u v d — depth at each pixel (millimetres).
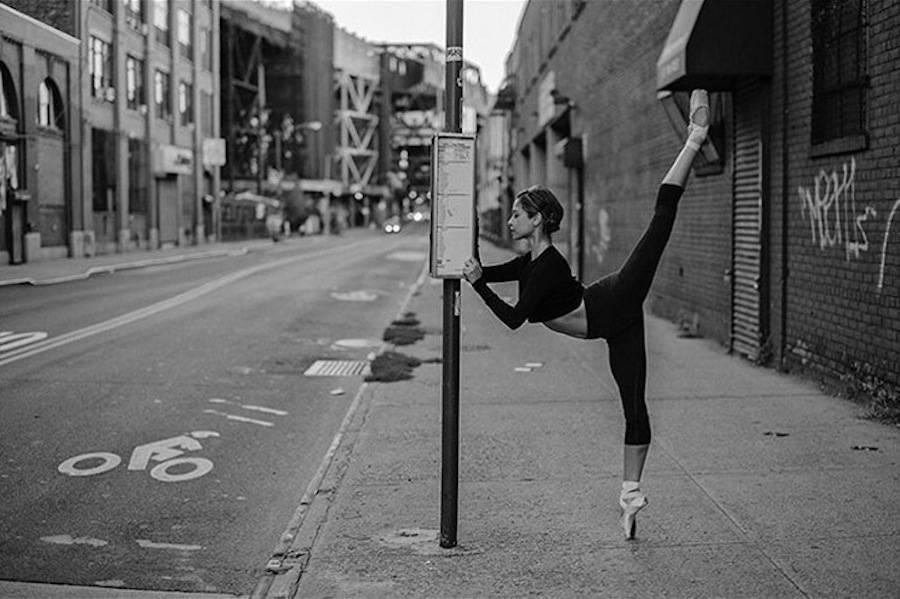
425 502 6359
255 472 7598
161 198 48531
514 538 5590
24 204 31406
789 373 10719
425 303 20984
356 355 13883
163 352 13633
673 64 11391
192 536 6098
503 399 9922
